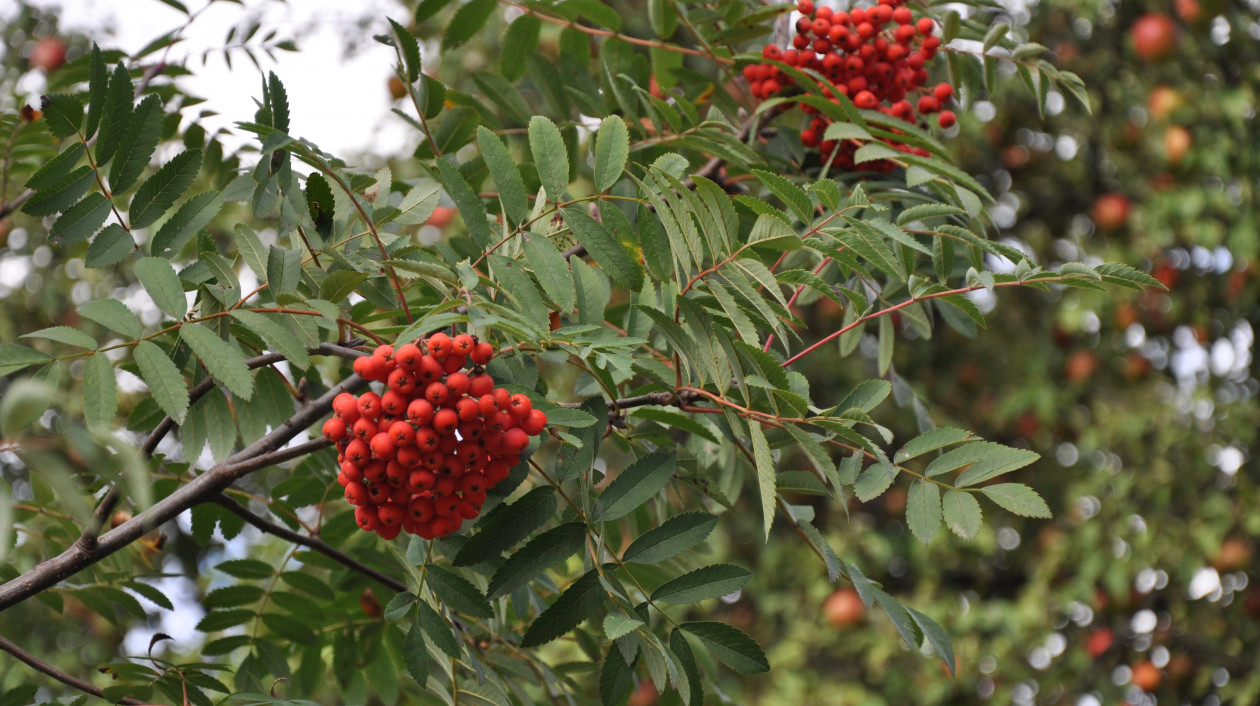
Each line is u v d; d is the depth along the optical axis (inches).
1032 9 233.3
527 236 64.7
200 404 85.4
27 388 31.1
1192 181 231.1
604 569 62.7
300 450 75.1
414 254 69.6
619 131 67.5
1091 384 259.4
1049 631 238.5
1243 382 237.5
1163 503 230.7
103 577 91.9
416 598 67.1
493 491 64.6
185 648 169.9
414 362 55.5
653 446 85.6
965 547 261.6
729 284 65.2
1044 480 268.5
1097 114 240.1
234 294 64.1
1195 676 227.0
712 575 62.0
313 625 99.4
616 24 113.9
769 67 110.0
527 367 68.4
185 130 117.4
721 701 104.7
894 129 101.7
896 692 248.5
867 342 264.2
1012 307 268.2
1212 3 216.8
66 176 63.7
